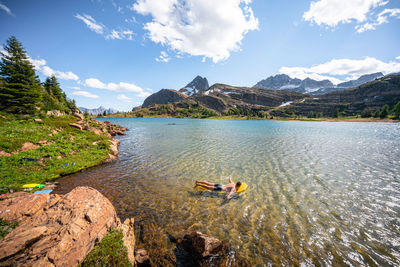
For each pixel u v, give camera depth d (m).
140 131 53.38
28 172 12.76
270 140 34.03
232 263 5.91
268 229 7.70
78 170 14.91
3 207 5.51
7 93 35.84
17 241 4.43
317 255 6.29
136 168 16.14
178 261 5.95
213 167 16.56
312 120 178.12
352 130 58.31
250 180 13.45
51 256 4.41
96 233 5.67
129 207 9.28
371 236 7.25
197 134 45.06
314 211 9.13
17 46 39.09
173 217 8.45
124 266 5.07
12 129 19.67
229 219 8.41
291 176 14.27
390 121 133.00
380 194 11.05
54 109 48.53
